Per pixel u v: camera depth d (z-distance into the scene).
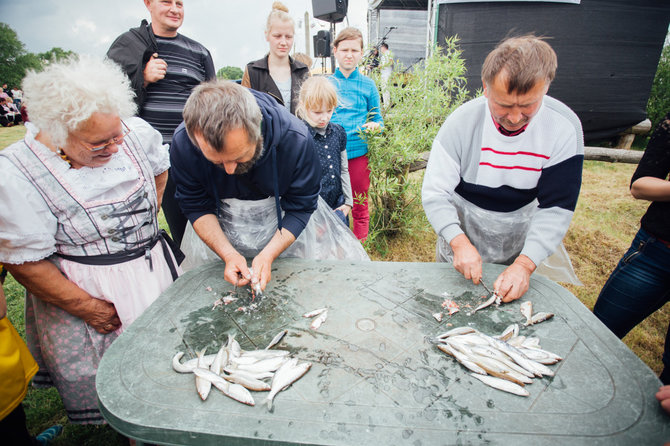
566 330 1.22
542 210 1.52
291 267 1.61
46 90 1.06
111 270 1.47
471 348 1.12
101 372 1.06
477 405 0.95
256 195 1.72
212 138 1.09
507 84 1.16
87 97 1.09
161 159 1.66
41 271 1.29
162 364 1.10
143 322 1.27
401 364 1.08
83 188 1.32
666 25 5.51
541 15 5.35
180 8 2.36
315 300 1.39
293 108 2.91
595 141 6.80
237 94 1.15
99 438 1.84
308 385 1.01
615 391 0.99
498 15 5.35
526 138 1.46
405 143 3.00
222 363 1.08
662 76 7.00
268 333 1.22
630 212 3.98
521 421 0.90
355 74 2.96
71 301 1.38
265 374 1.05
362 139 2.97
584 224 3.73
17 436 1.39
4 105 11.45
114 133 1.19
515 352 1.09
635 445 0.85
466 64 5.66
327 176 2.53
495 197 1.68
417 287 1.46
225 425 0.90
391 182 3.26
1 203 1.14
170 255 1.72
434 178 1.62
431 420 0.90
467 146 1.58
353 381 1.02
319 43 4.18
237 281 1.41
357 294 1.42
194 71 2.53
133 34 2.25
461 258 1.46
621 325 1.70
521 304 1.35
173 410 0.94
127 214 1.45
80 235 1.38
